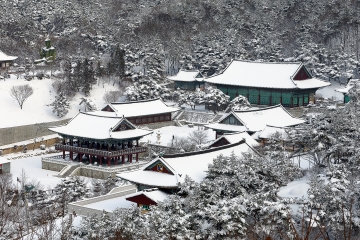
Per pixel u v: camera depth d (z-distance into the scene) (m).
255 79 180.75
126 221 65.62
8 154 147.50
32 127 158.88
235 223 64.69
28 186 99.50
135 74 189.88
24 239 51.88
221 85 184.25
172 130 162.12
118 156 130.25
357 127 96.62
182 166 88.94
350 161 88.00
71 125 134.25
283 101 177.88
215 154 94.69
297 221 69.19
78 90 181.62
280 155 98.88
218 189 74.69
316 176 87.62
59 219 79.88
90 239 65.00
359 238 67.44
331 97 189.88
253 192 78.56
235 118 138.62
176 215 65.00
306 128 104.56
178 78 194.88
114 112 158.50
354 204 73.62
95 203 93.38
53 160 133.12
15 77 183.75
